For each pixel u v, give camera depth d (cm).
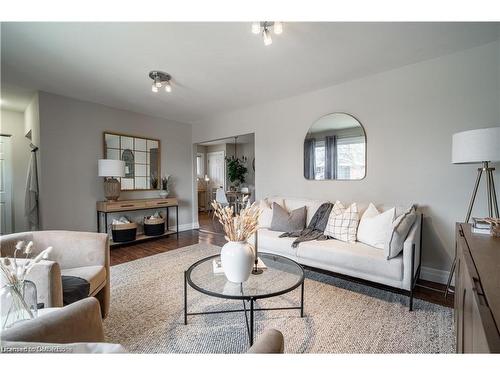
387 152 286
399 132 277
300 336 166
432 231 259
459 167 244
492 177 221
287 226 306
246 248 163
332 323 180
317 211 301
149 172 466
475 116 235
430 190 260
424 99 261
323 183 339
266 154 404
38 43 219
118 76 292
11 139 424
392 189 284
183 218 526
